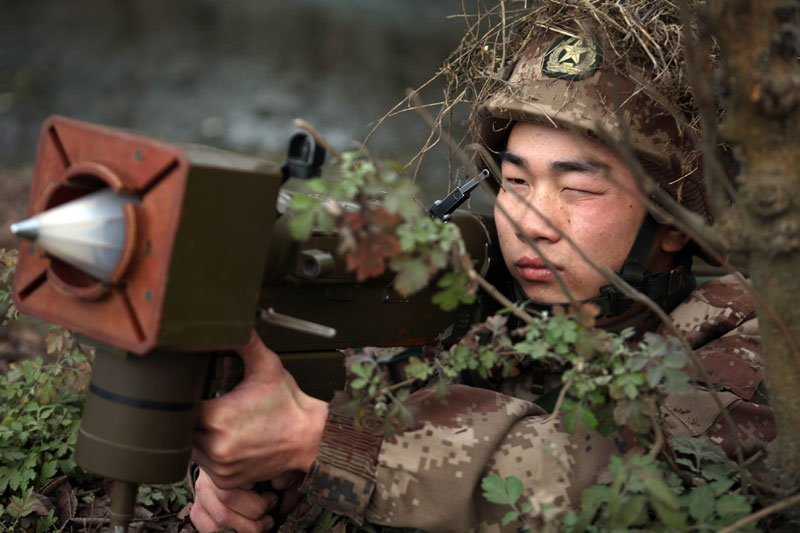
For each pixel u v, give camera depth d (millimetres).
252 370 1559
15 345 3482
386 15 16516
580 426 1667
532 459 1639
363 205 1312
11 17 13555
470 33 2238
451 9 17609
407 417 1455
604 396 1485
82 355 2186
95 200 1278
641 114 1872
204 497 1834
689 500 1470
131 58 11992
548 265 1431
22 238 1281
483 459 1622
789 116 1254
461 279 1385
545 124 1895
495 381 2094
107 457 1394
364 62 12898
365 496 1616
